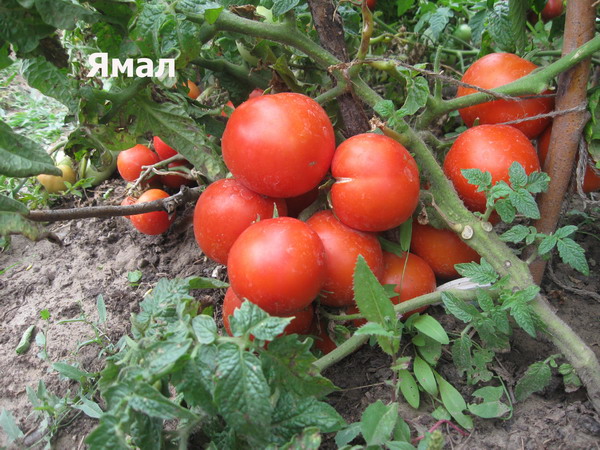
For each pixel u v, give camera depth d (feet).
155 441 0.75
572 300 1.19
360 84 1.08
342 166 0.94
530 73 1.08
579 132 1.03
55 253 1.55
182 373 0.73
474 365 1.01
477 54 1.70
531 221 1.17
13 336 1.27
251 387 0.70
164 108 1.14
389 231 1.11
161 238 1.55
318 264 0.87
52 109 2.28
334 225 0.98
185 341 0.72
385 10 1.98
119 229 1.62
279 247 0.85
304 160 0.91
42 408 1.01
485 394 0.93
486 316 0.93
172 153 1.54
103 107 1.11
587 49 0.96
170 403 0.67
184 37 0.94
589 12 0.99
